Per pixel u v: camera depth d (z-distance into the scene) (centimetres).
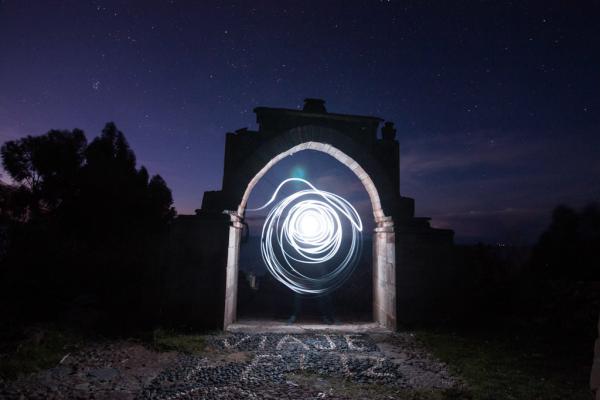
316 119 955
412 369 574
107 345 647
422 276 887
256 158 916
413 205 948
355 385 504
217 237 847
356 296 1416
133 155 1447
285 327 895
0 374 473
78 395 438
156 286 833
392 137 980
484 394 469
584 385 502
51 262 949
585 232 1298
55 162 1173
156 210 1391
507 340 741
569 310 904
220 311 823
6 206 1110
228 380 509
